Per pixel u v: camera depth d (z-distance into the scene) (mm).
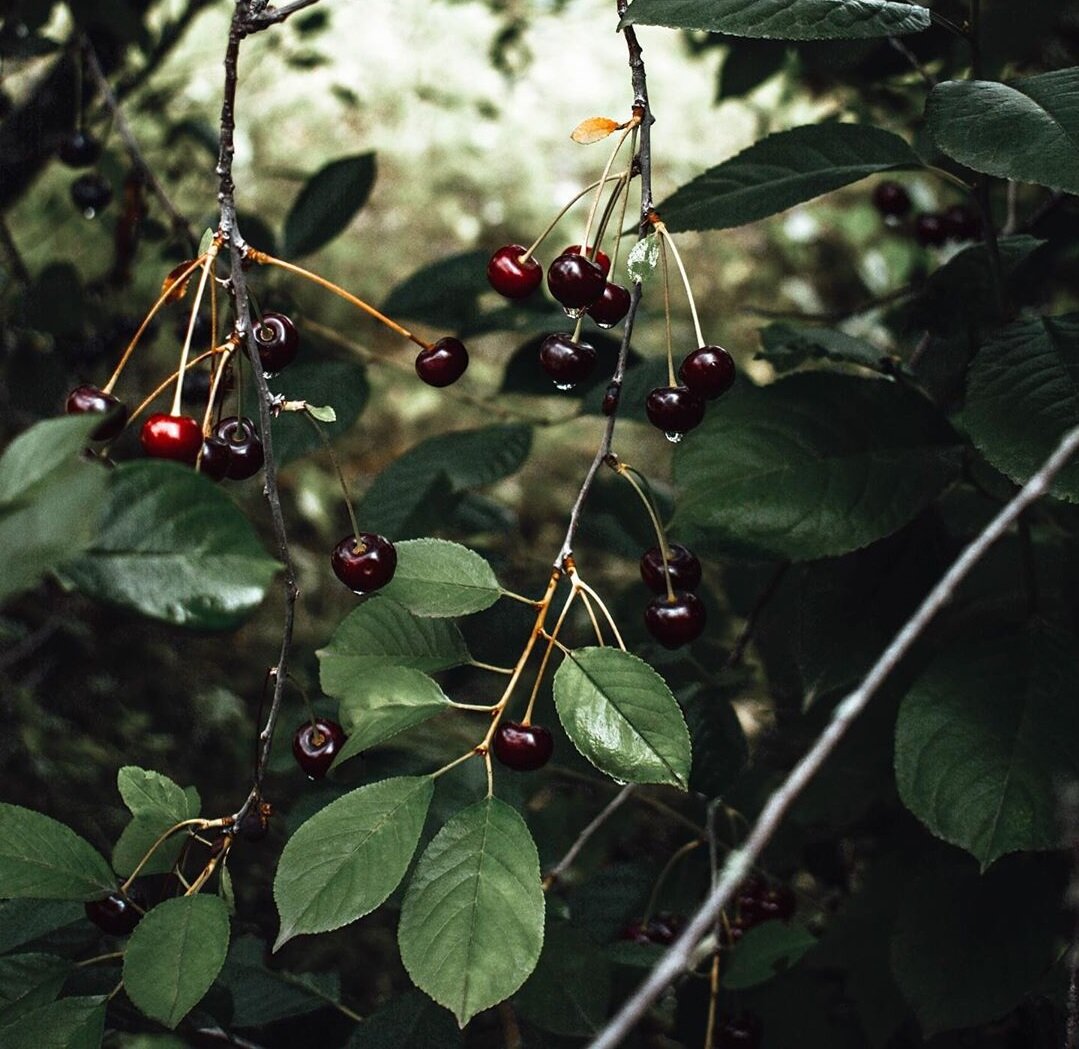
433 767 886
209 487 605
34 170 1357
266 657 2279
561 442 2941
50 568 569
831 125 823
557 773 1012
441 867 698
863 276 1875
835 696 1067
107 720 1935
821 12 745
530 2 2037
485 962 684
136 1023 820
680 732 710
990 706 804
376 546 733
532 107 3148
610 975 887
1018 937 859
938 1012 854
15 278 1269
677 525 814
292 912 694
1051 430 774
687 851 1015
